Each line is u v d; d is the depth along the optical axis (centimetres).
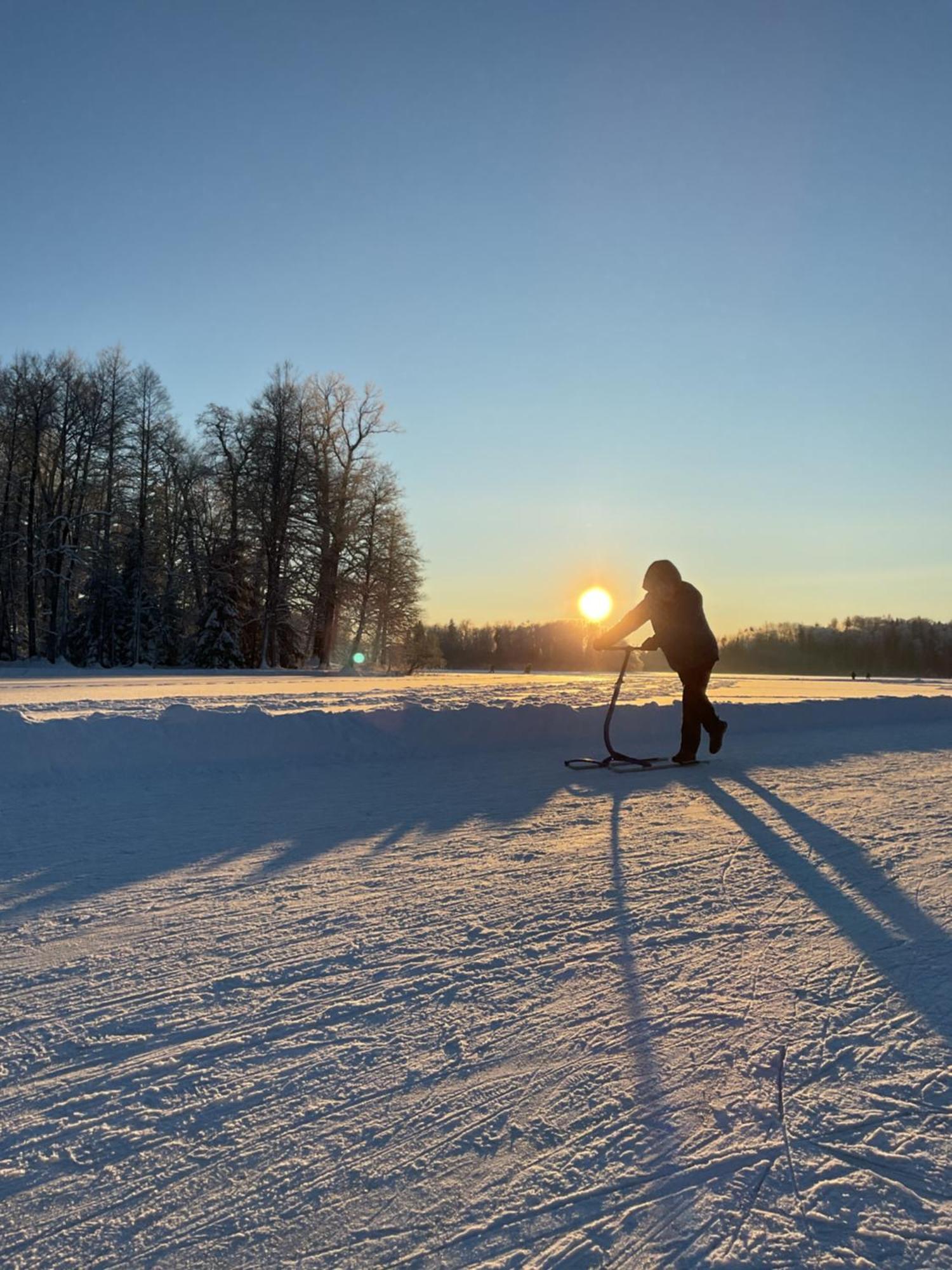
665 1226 163
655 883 389
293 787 611
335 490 4025
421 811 537
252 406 4050
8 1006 253
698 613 763
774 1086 214
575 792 621
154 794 571
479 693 1264
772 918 345
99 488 4253
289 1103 204
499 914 341
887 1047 236
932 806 588
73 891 358
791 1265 153
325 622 4028
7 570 4016
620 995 267
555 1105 205
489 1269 152
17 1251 154
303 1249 156
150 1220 163
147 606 4384
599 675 4228
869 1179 178
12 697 1216
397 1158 184
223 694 1294
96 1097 205
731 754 857
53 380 4069
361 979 276
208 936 311
